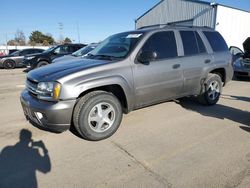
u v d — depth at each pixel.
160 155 3.24
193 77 4.90
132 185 2.61
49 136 3.89
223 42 5.72
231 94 6.90
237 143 3.57
